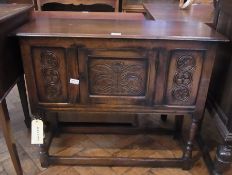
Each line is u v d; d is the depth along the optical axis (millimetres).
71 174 1363
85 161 1394
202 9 1835
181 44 1072
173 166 1407
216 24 1353
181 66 1125
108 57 1108
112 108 1231
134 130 1664
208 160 1418
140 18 1642
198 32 1136
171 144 1606
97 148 1554
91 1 2264
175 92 1184
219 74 1287
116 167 1419
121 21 1359
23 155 1481
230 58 1161
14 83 1212
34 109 1231
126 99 1206
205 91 1176
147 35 1052
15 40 1208
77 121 1835
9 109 1933
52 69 1135
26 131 1686
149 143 1609
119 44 1074
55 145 1567
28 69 1131
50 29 1129
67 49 1087
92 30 1126
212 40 1040
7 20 1090
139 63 1125
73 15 1633
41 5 2254
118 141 1620
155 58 1107
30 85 1168
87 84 1168
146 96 1197
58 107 1229
